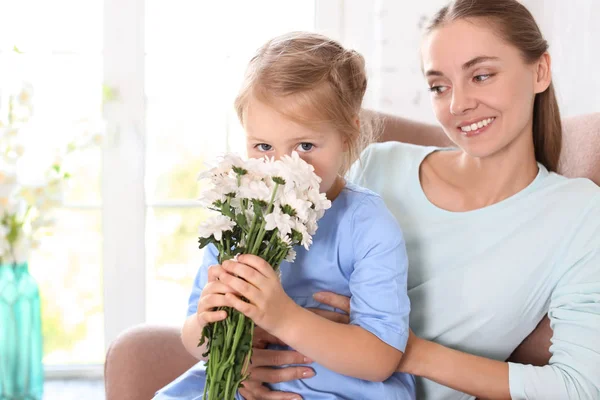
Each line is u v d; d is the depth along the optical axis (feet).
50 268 9.75
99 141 6.63
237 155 3.43
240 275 3.46
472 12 4.07
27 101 5.84
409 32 8.02
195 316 4.16
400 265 4.02
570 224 4.24
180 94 8.54
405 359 4.11
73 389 8.77
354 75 4.21
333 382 4.03
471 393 4.08
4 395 5.91
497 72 4.06
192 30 8.35
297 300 4.29
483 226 4.40
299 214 3.34
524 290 4.25
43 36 8.19
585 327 4.01
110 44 8.13
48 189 5.76
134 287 8.56
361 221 4.13
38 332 6.04
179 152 8.87
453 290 4.37
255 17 8.31
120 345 4.77
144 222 8.48
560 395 3.90
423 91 8.10
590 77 6.97
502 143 4.18
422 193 4.66
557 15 7.23
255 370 4.06
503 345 4.39
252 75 3.99
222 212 3.45
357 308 3.96
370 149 5.05
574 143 4.81
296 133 3.84
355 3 8.22
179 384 4.29
